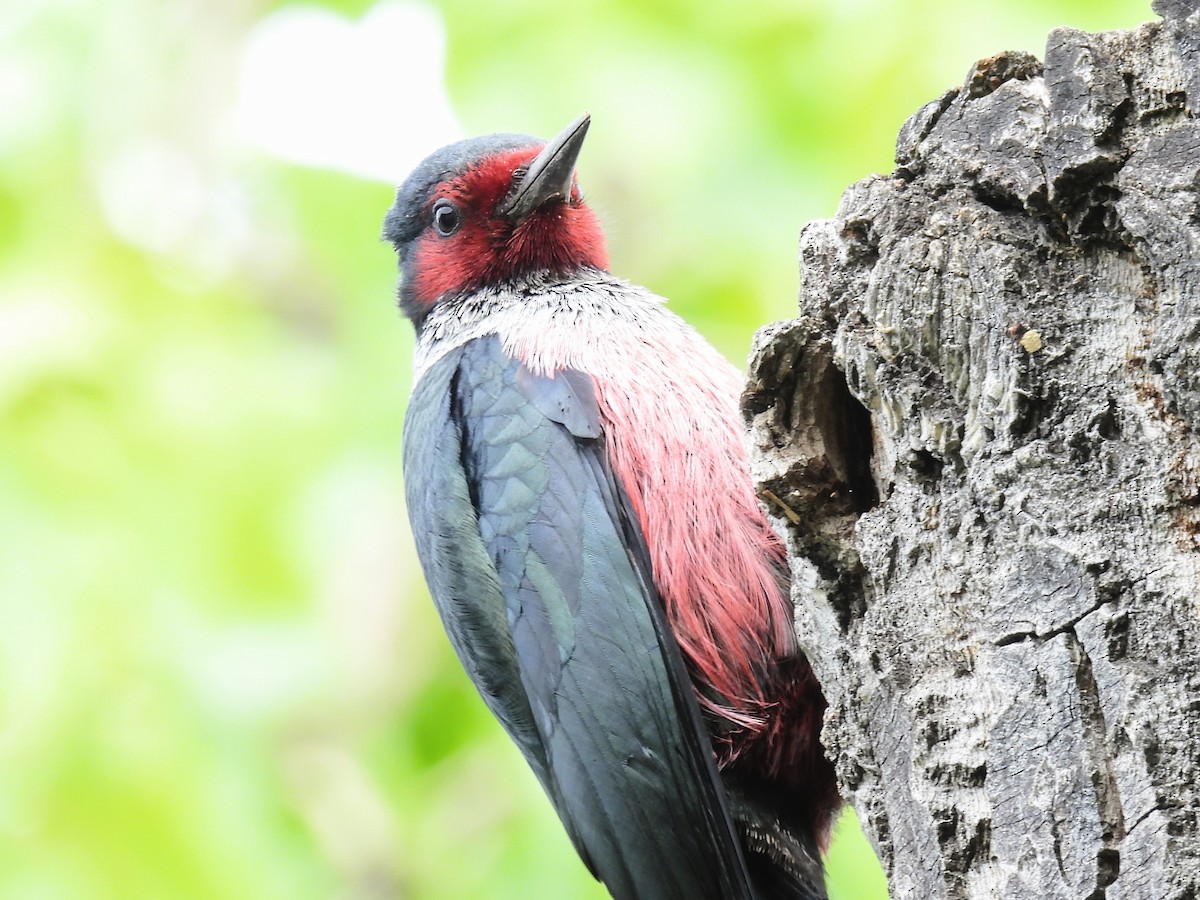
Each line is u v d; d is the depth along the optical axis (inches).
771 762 284.0
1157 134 198.4
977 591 206.4
